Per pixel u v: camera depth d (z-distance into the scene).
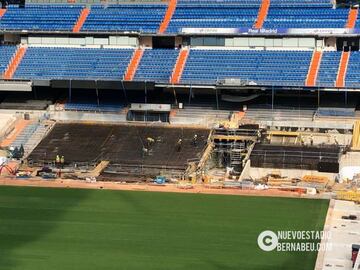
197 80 107.75
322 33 108.12
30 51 118.19
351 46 110.00
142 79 109.94
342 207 78.00
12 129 107.81
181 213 76.12
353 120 102.31
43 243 66.06
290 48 110.50
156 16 117.25
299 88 103.56
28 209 78.00
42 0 122.31
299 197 82.75
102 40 117.00
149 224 72.12
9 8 122.81
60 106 112.12
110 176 93.75
